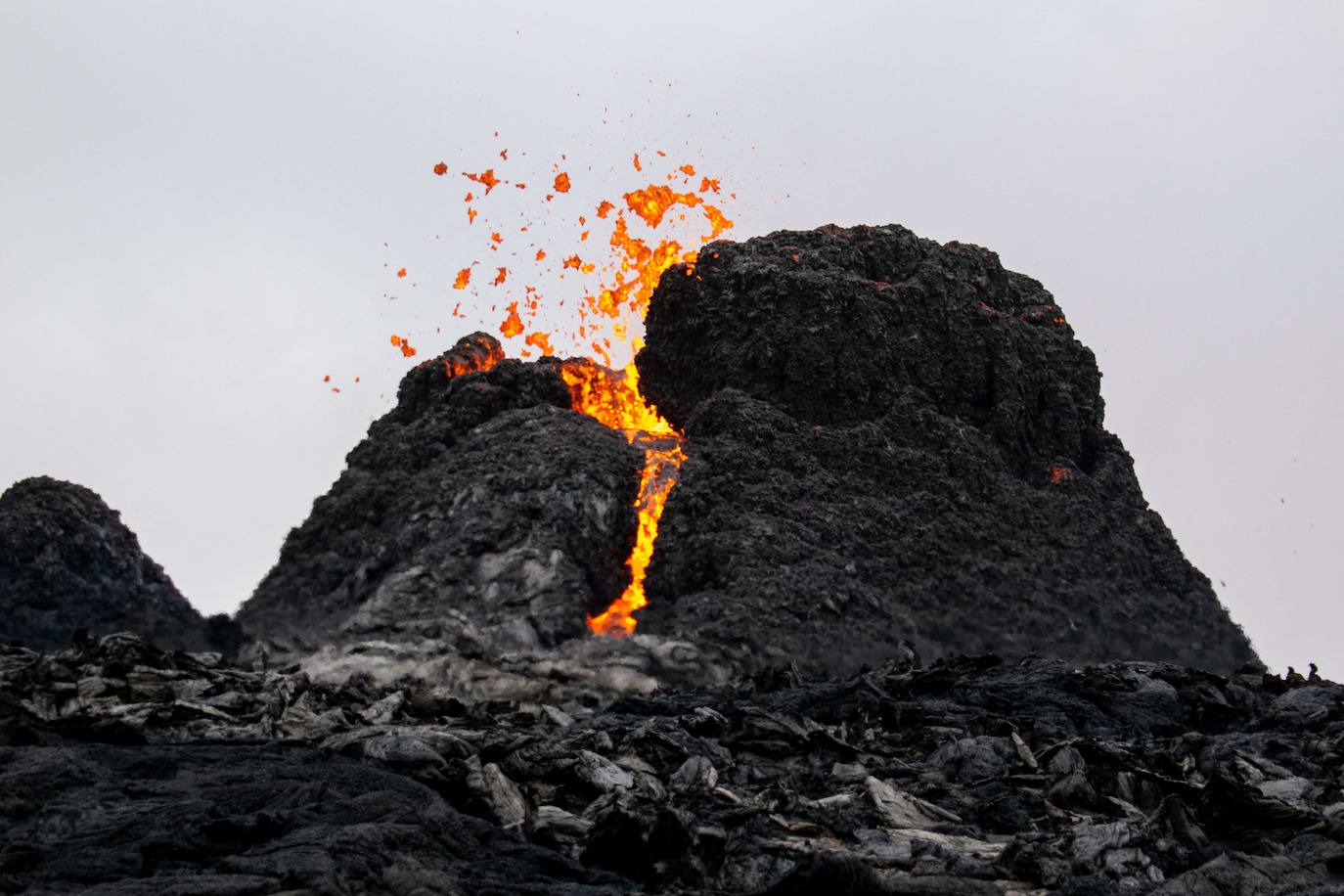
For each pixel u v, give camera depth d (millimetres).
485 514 79625
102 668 30578
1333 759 28781
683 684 62094
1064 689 35500
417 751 23703
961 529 81188
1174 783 25484
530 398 92875
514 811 22172
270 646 67188
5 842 19578
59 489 79875
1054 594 79438
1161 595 83312
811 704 34031
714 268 93125
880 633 71875
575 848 21109
